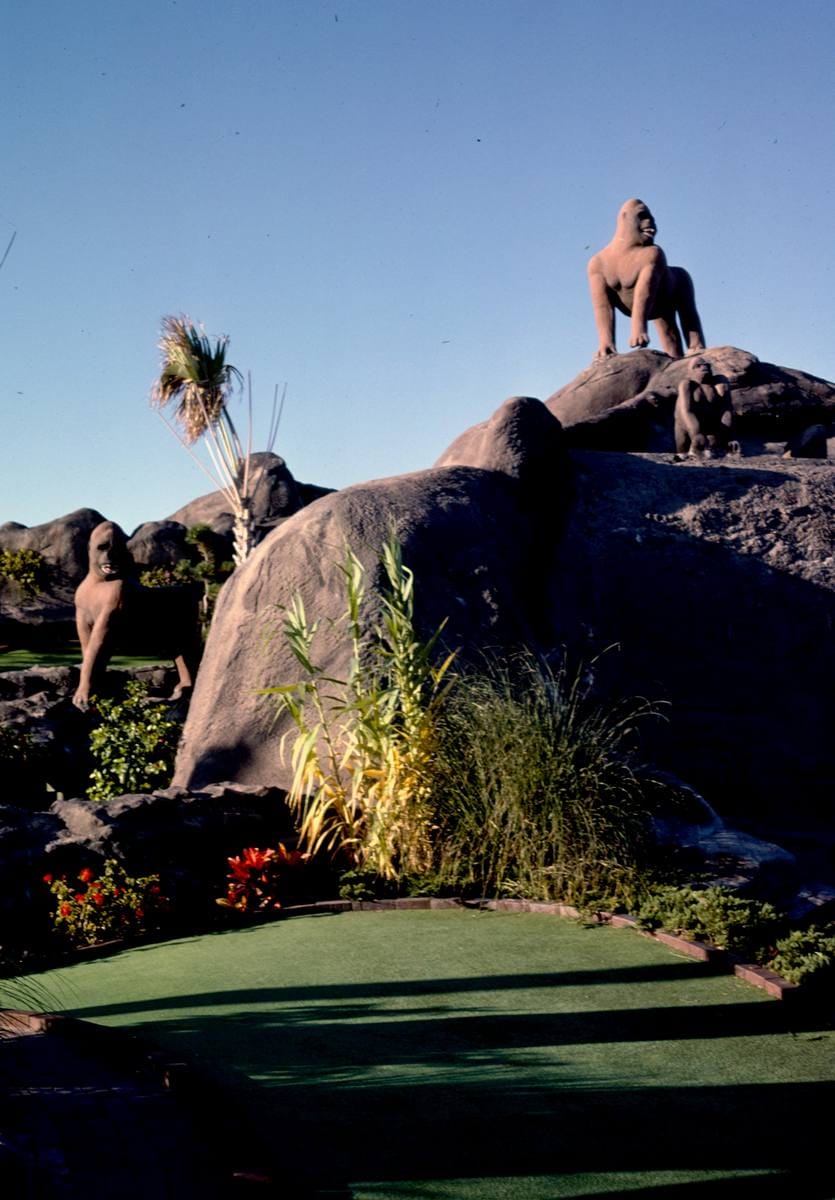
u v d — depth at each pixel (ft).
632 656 41.98
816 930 22.53
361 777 27.22
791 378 66.85
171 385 69.82
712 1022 17.67
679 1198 12.01
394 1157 12.90
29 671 54.95
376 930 23.29
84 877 24.17
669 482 49.52
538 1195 12.05
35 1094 14.55
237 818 27.84
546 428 47.62
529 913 24.43
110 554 53.31
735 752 39.91
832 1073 15.69
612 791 26.32
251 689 34.96
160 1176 12.27
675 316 74.28
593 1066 15.78
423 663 27.78
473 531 39.88
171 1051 15.79
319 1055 16.03
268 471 106.93
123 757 37.06
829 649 43.60
